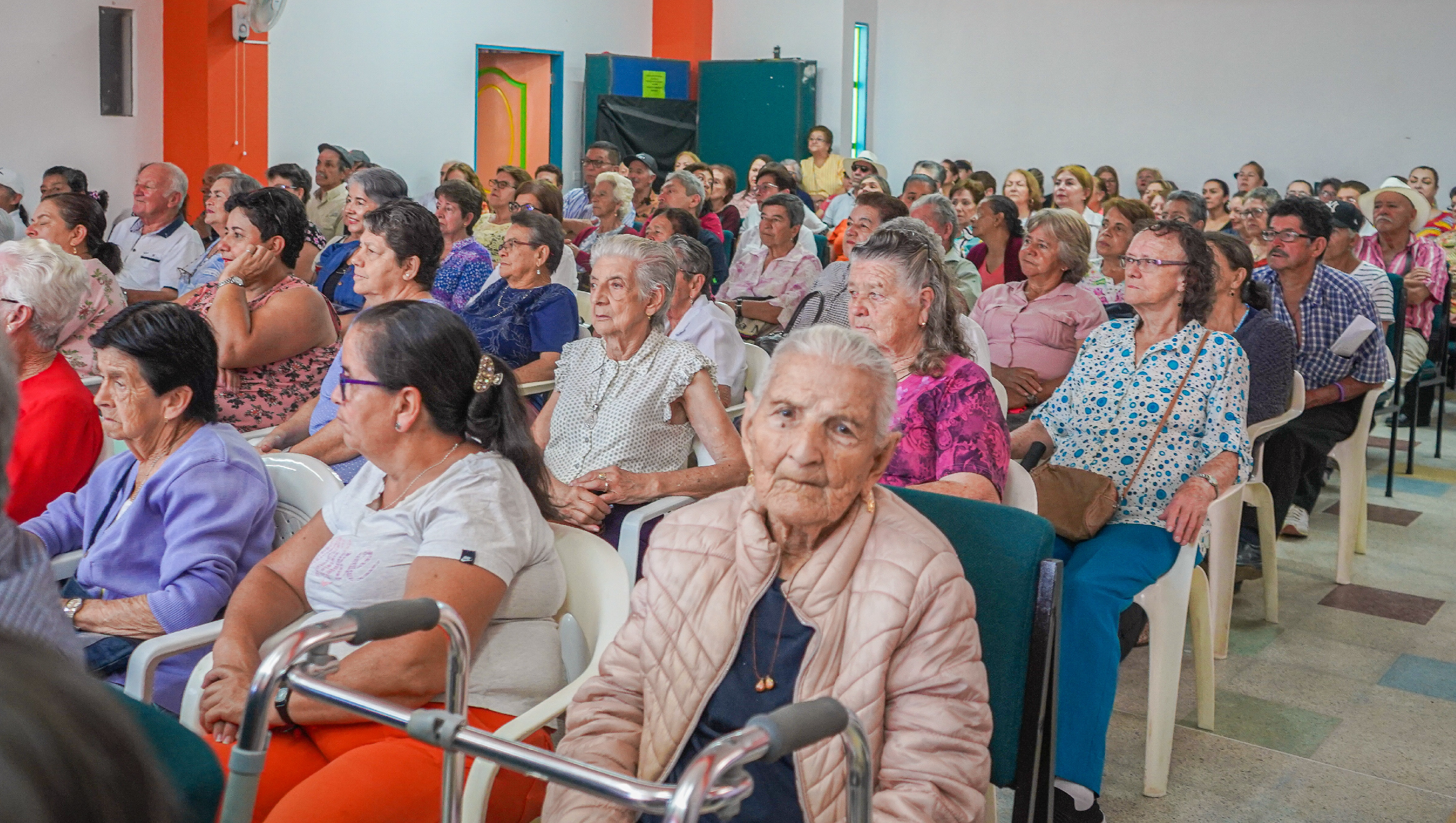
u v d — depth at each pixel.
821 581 1.51
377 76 10.55
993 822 2.03
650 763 1.57
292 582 1.98
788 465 1.47
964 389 2.38
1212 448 2.75
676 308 3.46
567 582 1.98
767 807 1.53
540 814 1.81
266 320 3.22
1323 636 3.50
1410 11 10.38
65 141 8.70
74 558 2.28
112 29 8.90
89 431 2.59
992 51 12.45
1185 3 11.38
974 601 1.53
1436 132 10.39
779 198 5.57
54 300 2.54
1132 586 2.47
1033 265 4.09
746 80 12.55
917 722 1.47
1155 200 9.86
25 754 0.47
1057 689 1.72
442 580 1.76
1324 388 3.93
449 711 1.30
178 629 2.03
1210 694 2.88
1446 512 4.80
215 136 9.19
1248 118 11.20
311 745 1.77
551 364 3.68
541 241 3.79
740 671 1.55
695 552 1.59
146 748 0.53
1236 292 3.49
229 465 2.12
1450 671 3.26
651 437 2.81
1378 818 2.49
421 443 1.89
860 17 12.74
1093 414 2.89
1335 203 4.75
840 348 1.50
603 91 12.20
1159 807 2.53
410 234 3.15
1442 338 5.74
